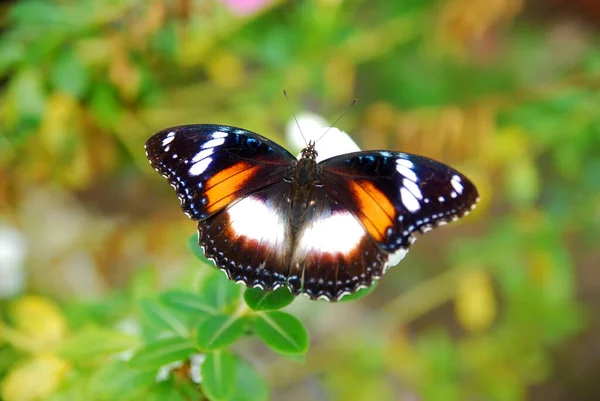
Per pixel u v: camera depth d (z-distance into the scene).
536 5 0.92
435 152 0.52
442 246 0.80
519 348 0.57
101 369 0.43
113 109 0.52
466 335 0.80
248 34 0.55
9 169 0.53
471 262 0.56
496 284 0.73
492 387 0.56
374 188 0.43
